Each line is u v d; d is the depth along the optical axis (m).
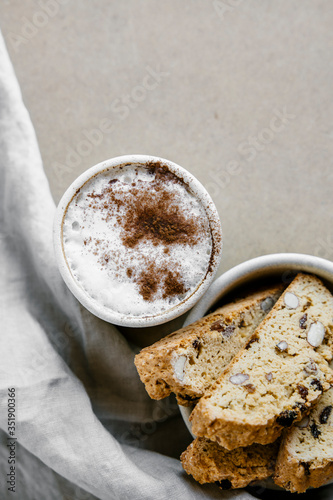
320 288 0.37
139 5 0.47
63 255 0.34
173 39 0.47
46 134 0.46
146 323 0.34
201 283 0.35
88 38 0.47
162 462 0.39
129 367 0.41
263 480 0.37
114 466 0.36
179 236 0.35
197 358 0.36
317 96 0.46
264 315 0.38
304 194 0.46
